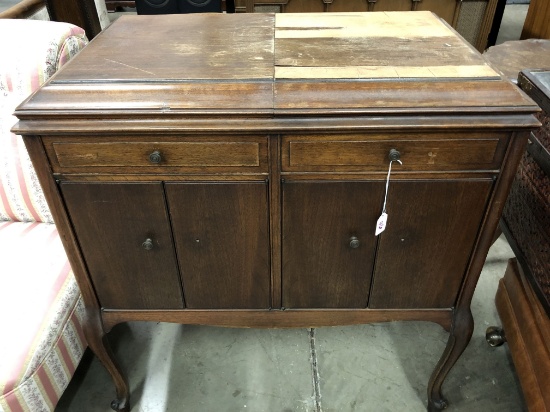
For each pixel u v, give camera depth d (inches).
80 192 33.9
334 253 37.1
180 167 32.9
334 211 34.9
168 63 35.8
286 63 35.6
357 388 51.3
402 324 59.0
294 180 33.4
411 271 38.1
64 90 32.0
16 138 44.6
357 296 40.0
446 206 34.4
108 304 40.6
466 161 32.4
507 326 52.0
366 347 56.0
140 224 35.5
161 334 57.9
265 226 35.7
